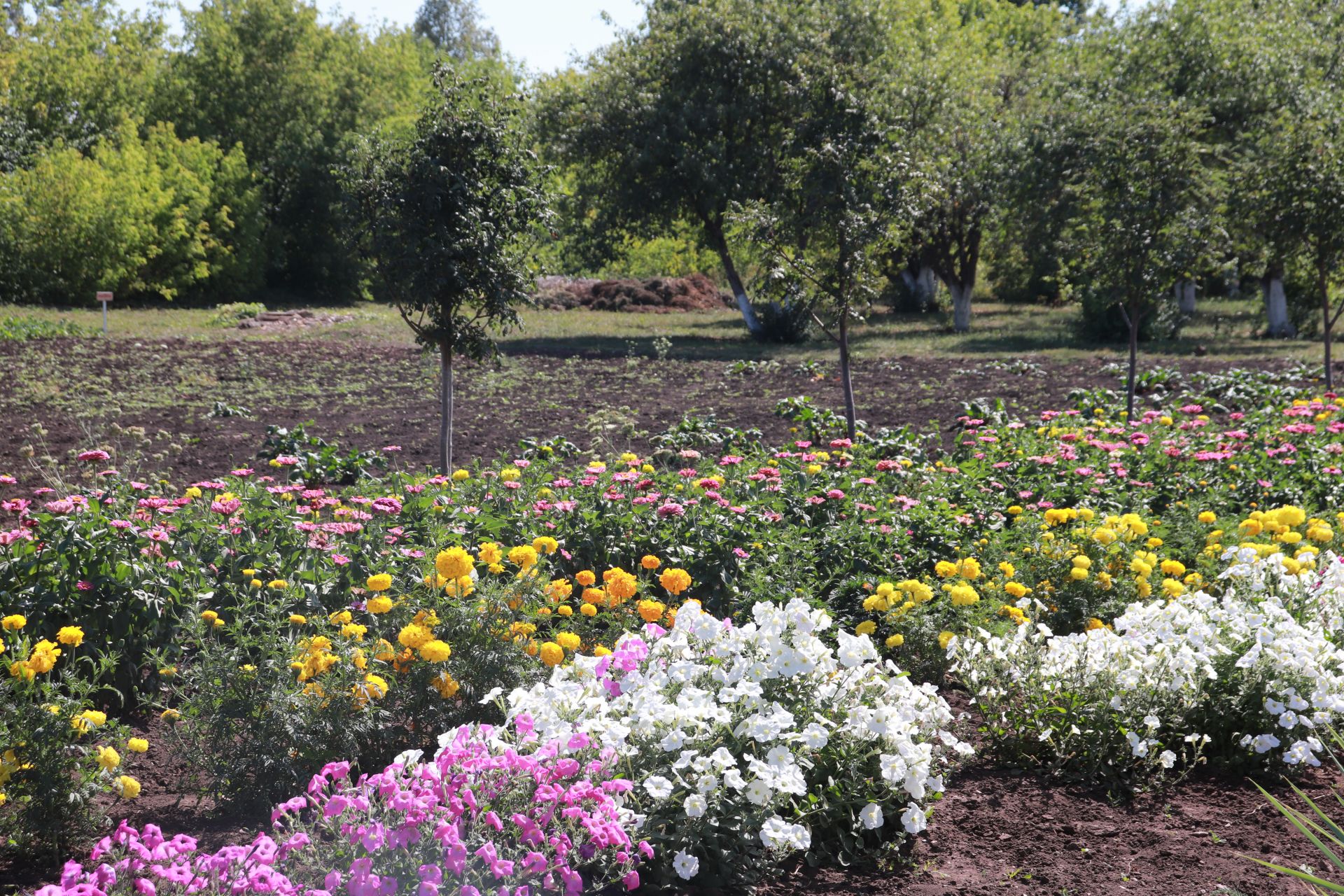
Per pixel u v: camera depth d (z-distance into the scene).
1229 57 26.02
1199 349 21.44
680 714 3.34
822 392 16.14
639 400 15.47
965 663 4.59
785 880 3.44
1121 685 4.23
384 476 10.52
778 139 24.14
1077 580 5.92
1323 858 3.48
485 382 17.23
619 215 26.33
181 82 41.25
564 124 25.94
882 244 11.38
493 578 4.89
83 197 31.42
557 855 2.89
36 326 22.53
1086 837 3.73
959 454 10.58
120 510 6.34
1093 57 29.50
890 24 24.78
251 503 6.76
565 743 3.25
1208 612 4.67
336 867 2.84
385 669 4.14
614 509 6.77
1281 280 25.64
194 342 21.78
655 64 25.64
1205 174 12.26
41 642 3.92
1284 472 8.80
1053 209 23.06
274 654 4.13
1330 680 4.12
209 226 36.25
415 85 49.22
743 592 6.05
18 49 39.50
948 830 3.82
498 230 9.48
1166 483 8.72
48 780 3.59
